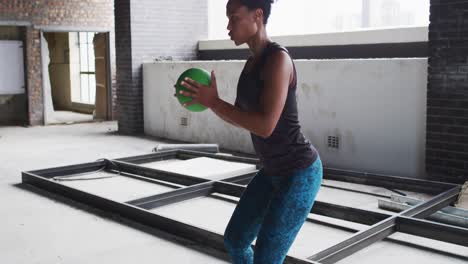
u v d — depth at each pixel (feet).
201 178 17.47
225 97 25.66
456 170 17.28
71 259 11.52
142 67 31.53
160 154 23.18
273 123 6.32
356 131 20.39
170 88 29.37
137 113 31.83
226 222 14.37
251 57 7.08
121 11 31.42
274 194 7.04
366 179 17.99
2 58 35.96
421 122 18.45
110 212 15.02
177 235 13.00
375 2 36.09
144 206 14.98
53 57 47.57
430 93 17.58
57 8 36.32
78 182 19.31
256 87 6.67
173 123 29.48
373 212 12.88
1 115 36.70
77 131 33.35
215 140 26.81
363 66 19.86
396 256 11.69
